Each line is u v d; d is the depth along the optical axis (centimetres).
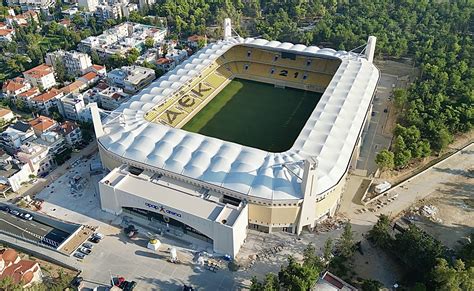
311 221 16388
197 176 16662
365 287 13950
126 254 15762
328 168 16775
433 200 18012
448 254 14912
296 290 13362
